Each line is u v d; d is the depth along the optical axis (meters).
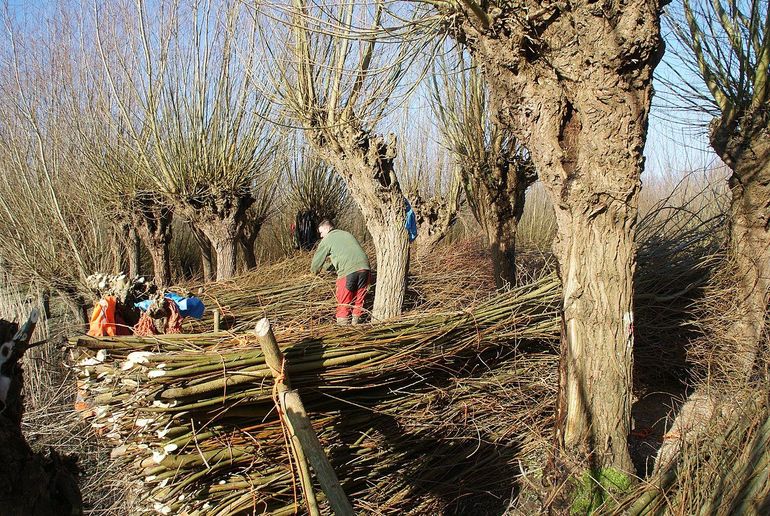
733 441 3.34
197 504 3.30
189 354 3.25
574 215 3.53
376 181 6.09
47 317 7.88
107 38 8.95
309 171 11.70
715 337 5.32
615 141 3.35
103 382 3.29
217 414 3.29
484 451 4.53
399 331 4.21
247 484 3.41
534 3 3.44
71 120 9.19
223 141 8.85
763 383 3.89
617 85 3.29
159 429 3.17
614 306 3.49
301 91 6.28
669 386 5.67
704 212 7.86
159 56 8.55
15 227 8.19
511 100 3.68
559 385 3.71
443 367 4.43
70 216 8.63
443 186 11.27
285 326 5.08
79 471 2.17
